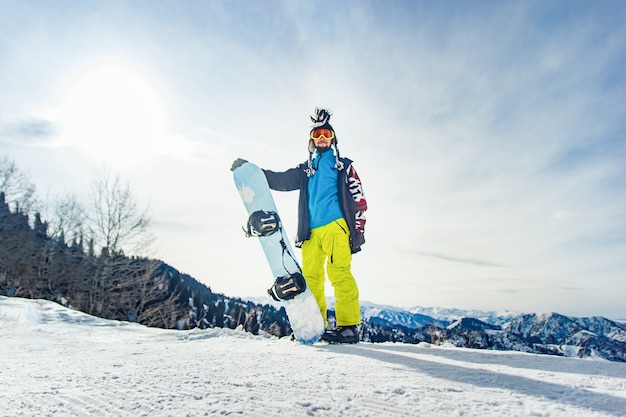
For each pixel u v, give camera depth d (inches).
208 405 39.6
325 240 122.3
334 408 39.0
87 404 40.4
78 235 979.3
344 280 118.8
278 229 122.3
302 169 134.3
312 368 62.6
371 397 43.4
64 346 105.3
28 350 95.3
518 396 46.3
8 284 877.8
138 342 120.3
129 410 38.1
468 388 49.8
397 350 93.6
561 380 56.9
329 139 127.5
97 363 68.4
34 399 42.6
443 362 73.0
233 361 69.8
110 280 752.3
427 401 42.5
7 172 979.3
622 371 67.6
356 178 126.1
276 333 219.0
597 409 41.1
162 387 47.6
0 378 54.6
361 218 124.8
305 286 116.5
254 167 129.3
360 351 87.9
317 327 113.4
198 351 87.7
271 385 48.8
